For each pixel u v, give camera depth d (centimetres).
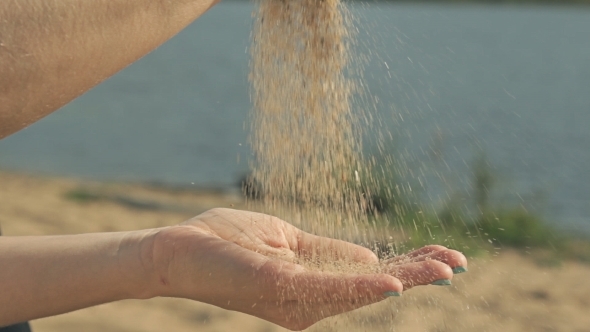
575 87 2602
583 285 530
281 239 188
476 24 6631
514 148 1269
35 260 161
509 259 593
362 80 215
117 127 1593
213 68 3186
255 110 205
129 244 162
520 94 2308
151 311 438
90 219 694
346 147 213
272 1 198
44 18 122
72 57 125
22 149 1276
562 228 725
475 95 2127
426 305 420
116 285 160
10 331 181
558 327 438
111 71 131
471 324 411
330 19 200
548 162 1154
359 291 145
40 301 159
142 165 1173
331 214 211
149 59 3566
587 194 922
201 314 439
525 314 453
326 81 204
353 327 212
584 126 1639
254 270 149
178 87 2459
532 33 5822
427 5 10994
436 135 999
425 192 659
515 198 795
